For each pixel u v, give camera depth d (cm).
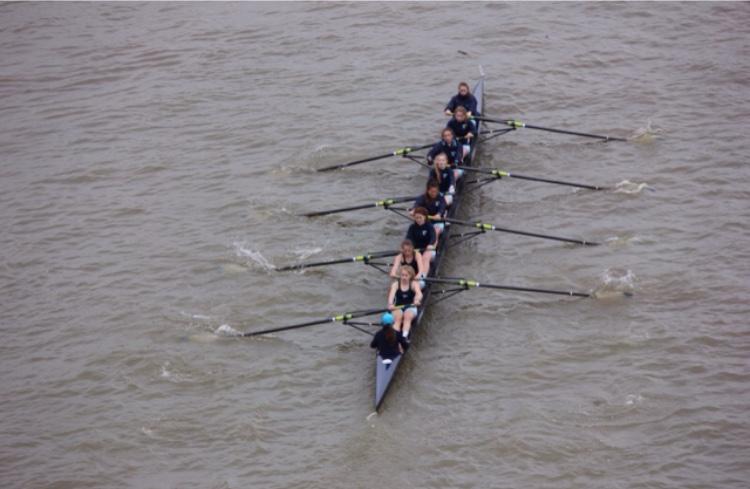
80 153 3478
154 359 2462
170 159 3416
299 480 2078
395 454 2136
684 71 3825
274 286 2748
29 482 2088
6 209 3147
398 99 3734
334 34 4288
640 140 3384
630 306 2575
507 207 3100
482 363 2406
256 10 4594
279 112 3688
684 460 2067
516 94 3738
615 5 4391
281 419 2256
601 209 3034
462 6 4484
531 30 4219
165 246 2934
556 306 2606
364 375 2395
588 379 2328
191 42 4297
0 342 2539
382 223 3050
